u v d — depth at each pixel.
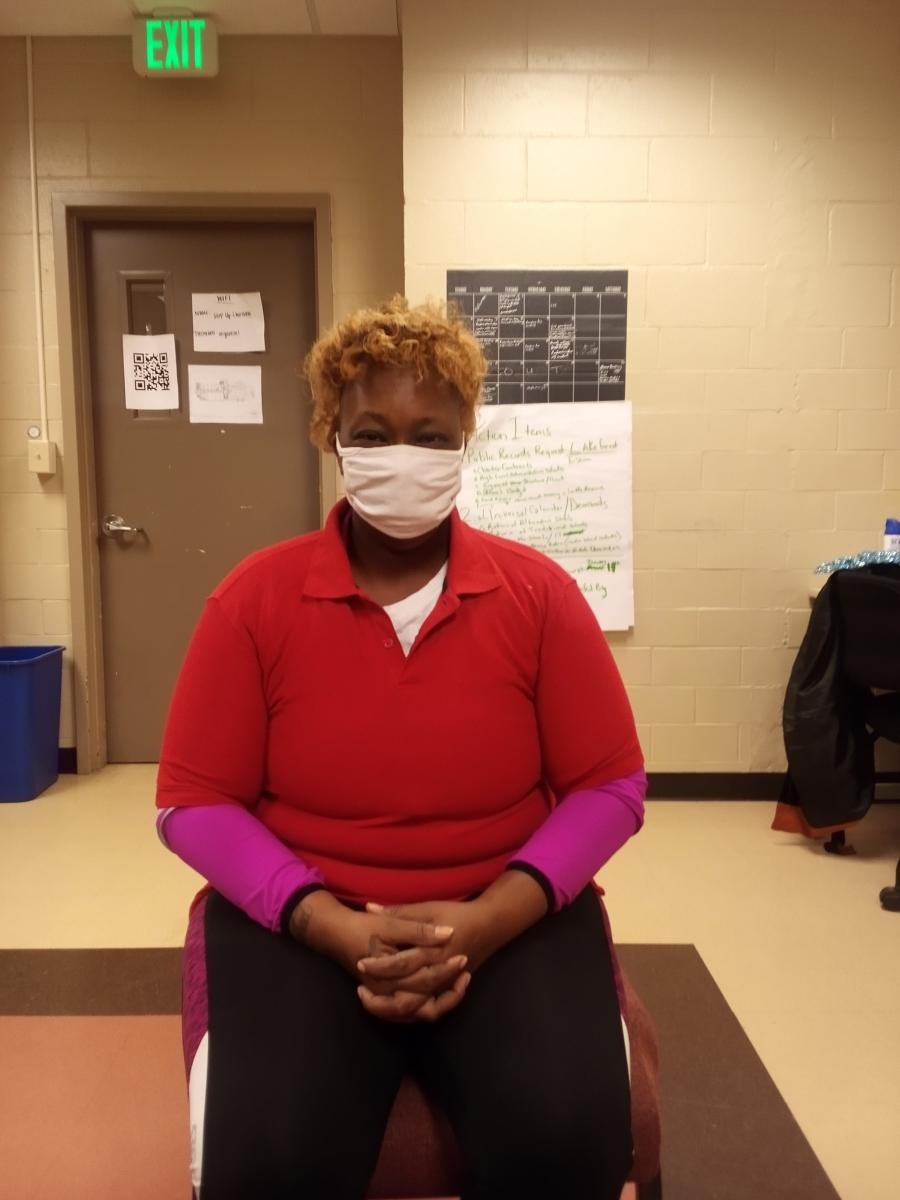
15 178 3.48
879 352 3.22
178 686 1.10
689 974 2.10
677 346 3.20
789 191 3.15
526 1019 0.93
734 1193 1.41
